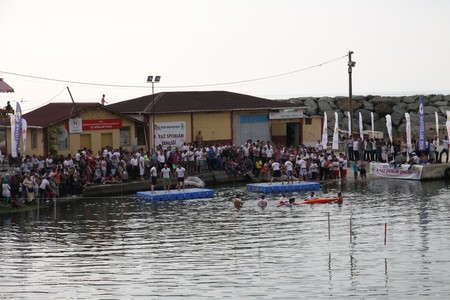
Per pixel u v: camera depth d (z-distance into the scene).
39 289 43.91
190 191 76.31
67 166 75.00
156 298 42.06
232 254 51.31
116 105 100.12
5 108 81.56
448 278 44.62
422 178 85.88
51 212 68.00
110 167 79.19
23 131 77.00
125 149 88.94
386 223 59.94
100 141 89.00
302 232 57.97
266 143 91.31
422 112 87.50
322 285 43.72
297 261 49.12
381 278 44.88
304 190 80.06
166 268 47.97
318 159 85.62
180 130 95.44
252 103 101.25
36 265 49.16
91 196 76.75
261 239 55.75
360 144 92.00
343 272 46.31
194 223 62.41
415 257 49.59
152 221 63.53
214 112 97.50
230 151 87.31
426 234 56.50
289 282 44.41
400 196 74.94
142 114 93.69
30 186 70.19
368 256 50.06
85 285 44.53
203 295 42.34
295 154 87.12
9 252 52.78
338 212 66.38
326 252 51.38
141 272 47.12
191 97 100.88
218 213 66.81
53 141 85.38
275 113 101.94
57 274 46.94
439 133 118.00
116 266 48.62
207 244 54.47
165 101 98.31
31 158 75.50
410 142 90.25
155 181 76.19
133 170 81.12
